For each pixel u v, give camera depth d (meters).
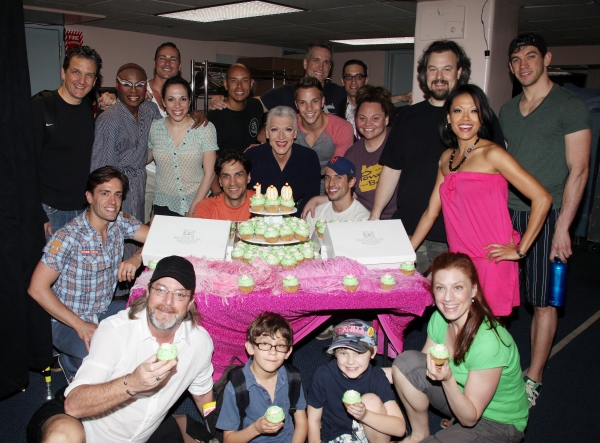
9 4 2.64
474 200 2.65
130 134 3.73
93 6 6.54
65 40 8.02
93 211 2.80
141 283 2.62
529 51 3.08
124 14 7.11
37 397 3.16
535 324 3.24
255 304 2.58
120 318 2.17
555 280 3.05
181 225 2.99
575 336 4.38
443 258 2.25
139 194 3.89
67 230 2.78
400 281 2.76
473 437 2.23
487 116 2.66
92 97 6.29
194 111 4.05
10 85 2.67
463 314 2.25
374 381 2.44
